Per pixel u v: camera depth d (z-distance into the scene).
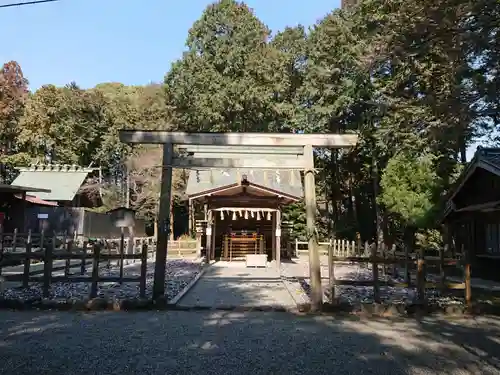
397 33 8.89
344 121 26.41
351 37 22.72
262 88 27.58
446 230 16.52
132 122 32.62
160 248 7.97
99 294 9.33
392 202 18.69
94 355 4.82
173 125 30.78
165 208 8.16
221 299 8.90
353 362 4.69
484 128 10.35
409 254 11.41
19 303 7.43
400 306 7.36
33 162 33.94
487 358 4.87
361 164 29.80
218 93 26.83
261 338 5.63
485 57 7.96
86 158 36.97
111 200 31.78
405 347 5.29
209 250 18.09
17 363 4.52
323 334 5.90
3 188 20.73
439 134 9.00
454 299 8.73
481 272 14.05
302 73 29.22
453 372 4.40
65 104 34.38
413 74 11.09
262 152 9.90
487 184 13.54
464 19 7.67
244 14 29.84
